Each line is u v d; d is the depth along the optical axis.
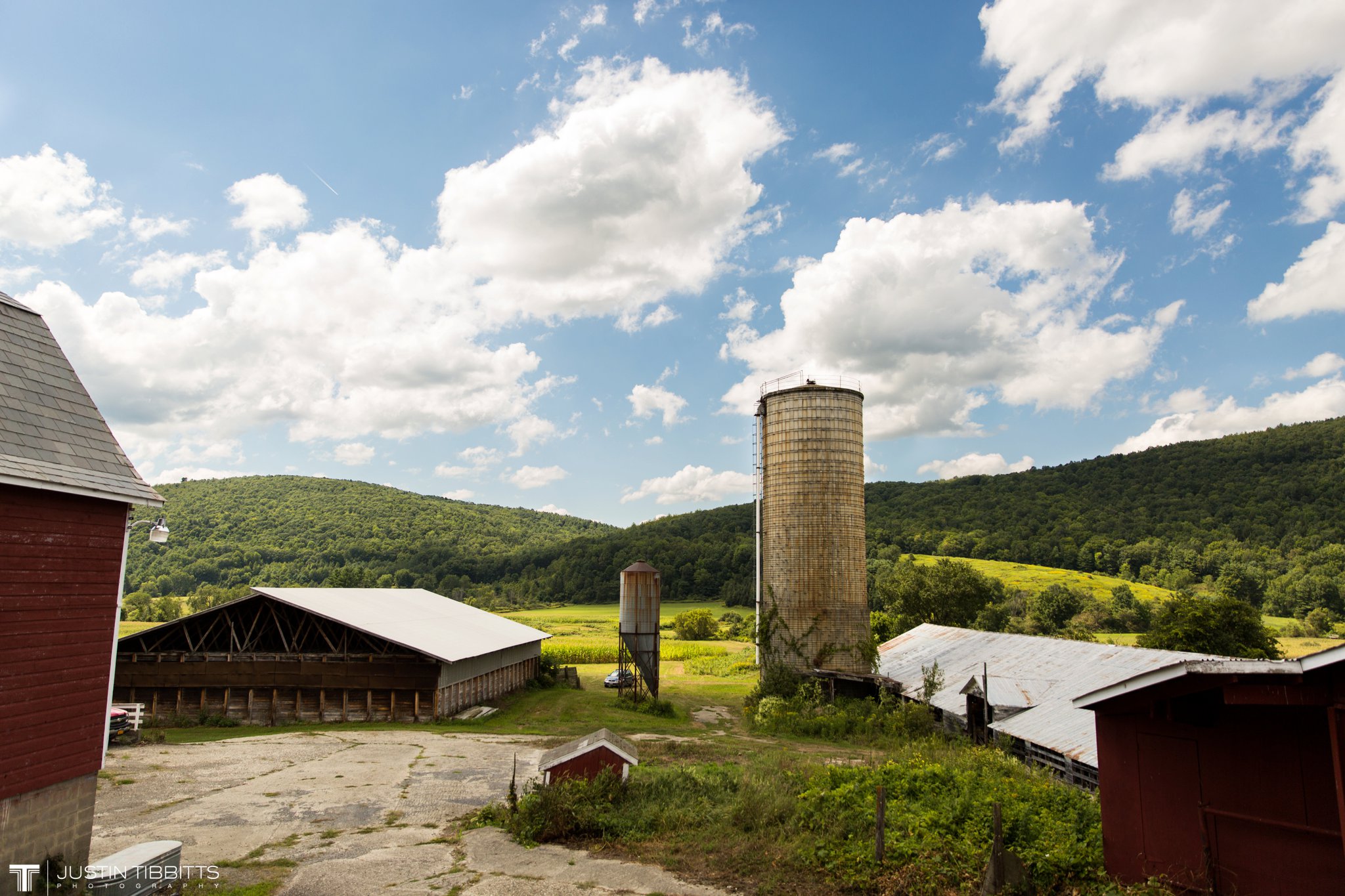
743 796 16.80
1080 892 11.19
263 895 12.73
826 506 43.34
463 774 23.53
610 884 13.17
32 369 12.89
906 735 31.66
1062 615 91.69
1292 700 8.75
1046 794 15.64
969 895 11.57
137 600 106.75
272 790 20.95
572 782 17.61
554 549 180.00
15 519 11.41
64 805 12.16
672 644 91.19
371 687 35.41
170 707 34.75
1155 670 10.24
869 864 13.02
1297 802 9.52
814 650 42.25
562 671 54.31
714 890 12.83
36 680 11.66
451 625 45.19
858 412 44.62
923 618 80.25
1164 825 10.75
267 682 35.03
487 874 13.77
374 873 13.89
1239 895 9.84
